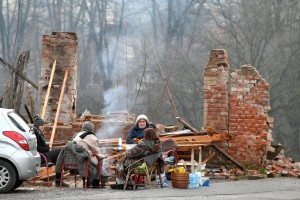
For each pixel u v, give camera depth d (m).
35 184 27.25
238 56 70.44
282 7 71.94
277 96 69.38
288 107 69.25
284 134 70.31
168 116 72.12
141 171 25.02
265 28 70.38
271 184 27.55
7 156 23.98
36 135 28.09
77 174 28.34
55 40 34.69
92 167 25.62
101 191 24.47
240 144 32.12
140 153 25.00
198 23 86.12
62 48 34.66
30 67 81.75
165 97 72.38
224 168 31.56
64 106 34.44
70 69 34.66
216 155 31.78
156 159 25.27
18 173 24.11
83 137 25.89
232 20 73.06
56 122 32.97
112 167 28.86
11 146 24.17
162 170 25.59
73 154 25.59
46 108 34.41
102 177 26.12
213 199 22.17
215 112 32.47
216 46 73.69
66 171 29.36
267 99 32.19
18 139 24.25
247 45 71.06
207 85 32.59
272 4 71.94
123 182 25.33
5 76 81.56
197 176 25.75
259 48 70.12
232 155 32.09
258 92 32.22
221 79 32.47
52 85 34.47
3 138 24.20
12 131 24.31
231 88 32.34
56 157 28.36
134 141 29.27
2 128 24.33
